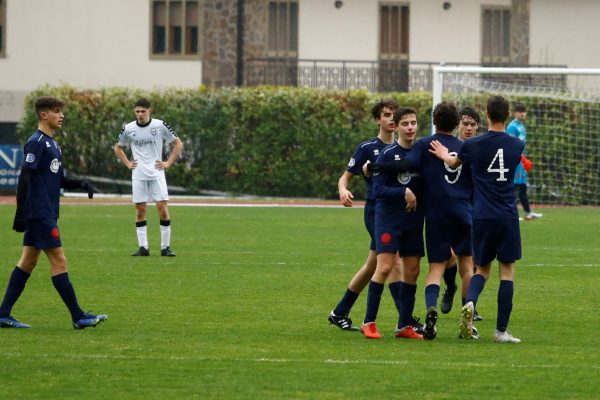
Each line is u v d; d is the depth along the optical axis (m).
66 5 126.94
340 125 110.75
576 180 105.56
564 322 40.84
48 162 37.47
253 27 129.38
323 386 29.78
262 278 52.22
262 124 111.25
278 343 35.97
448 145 36.78
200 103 111.56
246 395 28.80
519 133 82.69
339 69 129.50
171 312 42.28
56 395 28.84
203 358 33.34
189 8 127.75
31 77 127.06
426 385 29.95
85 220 82.56
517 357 33.88
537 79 126.38
